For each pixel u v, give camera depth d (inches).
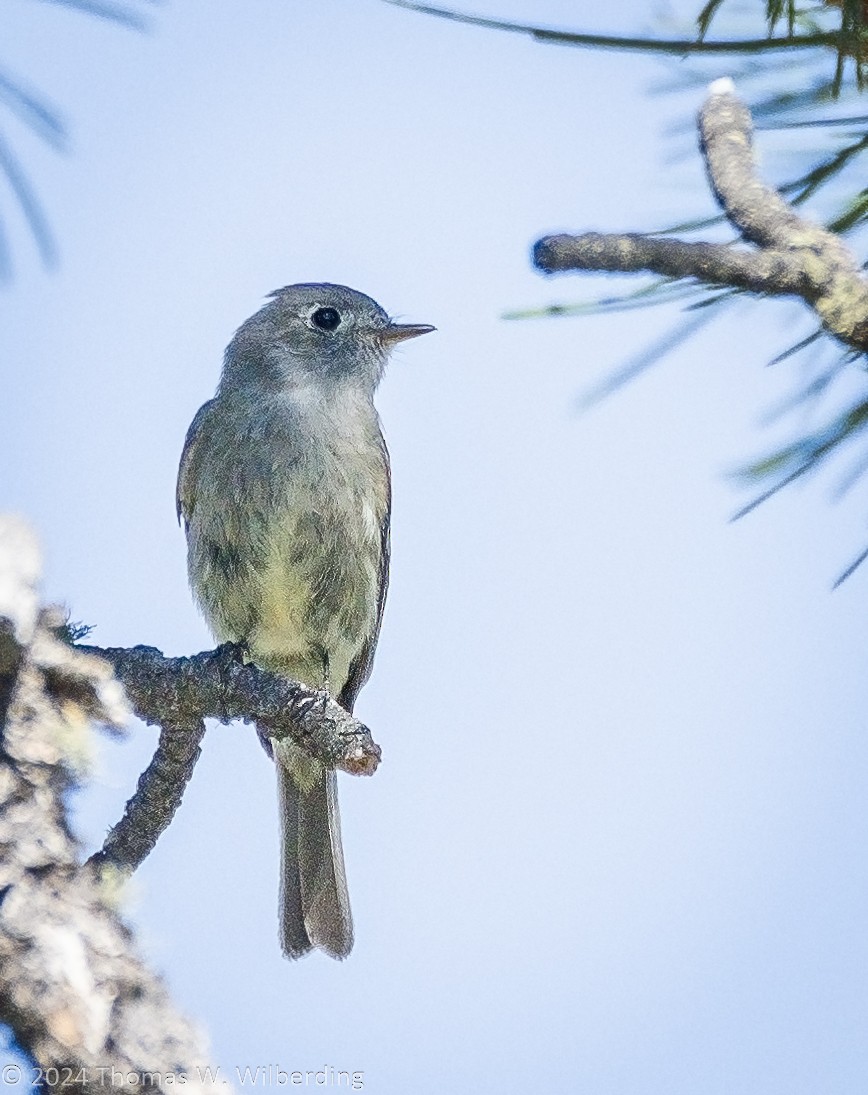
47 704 156.3
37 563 162.2
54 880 148.2
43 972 141.9
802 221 207.3
